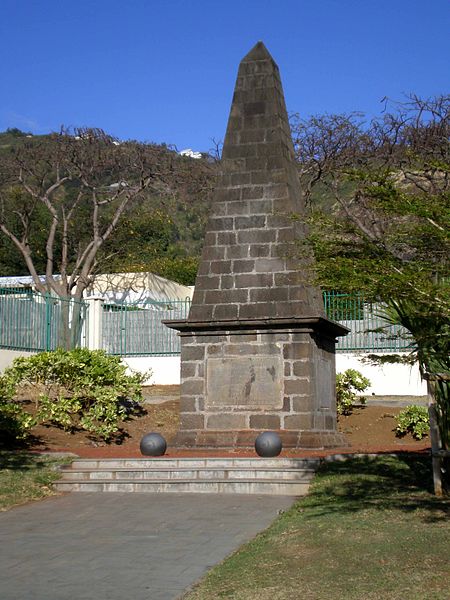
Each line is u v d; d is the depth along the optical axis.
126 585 6.87
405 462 12.44
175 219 66.38
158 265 42.84
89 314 26.89
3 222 34.19
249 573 6.97
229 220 15.92
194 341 15.61
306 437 14.63
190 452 14.70
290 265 15.38
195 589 6.62
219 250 15.85
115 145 33.03
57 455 14.12
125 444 16.86
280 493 11.61
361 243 8.20
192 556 7.91
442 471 10.41
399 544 7.59
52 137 33.03
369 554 7.30
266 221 15.72
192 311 15.71
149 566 7.54
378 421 18.55
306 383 14.87
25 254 33.31
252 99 16.38
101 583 6.96
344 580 6.52
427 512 9.09
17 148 34.59
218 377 15.37
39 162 33.38
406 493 10.41
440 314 7.78
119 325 26.95
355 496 10.45
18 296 24.78
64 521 9.95
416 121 26.84
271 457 13.10
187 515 10.14
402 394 22.86
